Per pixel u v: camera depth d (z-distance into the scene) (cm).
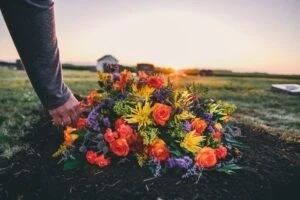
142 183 198
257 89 1284
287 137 360
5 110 535
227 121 272
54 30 147
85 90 1052
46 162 242
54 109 169
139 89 225
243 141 308
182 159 199
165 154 201
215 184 205
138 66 1923
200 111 242
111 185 197
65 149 221
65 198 192
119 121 209
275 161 262
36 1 135
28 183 217
